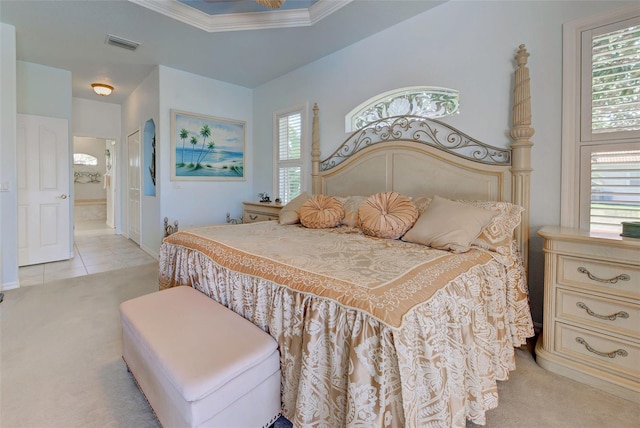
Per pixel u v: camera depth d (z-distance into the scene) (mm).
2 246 3008
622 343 1541
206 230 2434
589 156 2002
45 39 3240
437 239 1820
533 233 2229
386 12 2754
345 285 1173
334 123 3613
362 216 2320
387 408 967
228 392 1094
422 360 1056
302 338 1227
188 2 2811
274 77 4375
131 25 2949
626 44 1859
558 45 2092
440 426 1034
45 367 1766
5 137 2961
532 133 2166
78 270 3771
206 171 4422
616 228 1916
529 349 2008
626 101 1872
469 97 2523
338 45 3389
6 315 2453
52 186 4168
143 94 4559
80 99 5512
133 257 4414
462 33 2539
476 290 1444
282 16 2912
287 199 4355
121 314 1607
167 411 1151
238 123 4746
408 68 2891
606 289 1584
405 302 1063
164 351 1185
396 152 2936
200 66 3975
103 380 1659
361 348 1011
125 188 6004
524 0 2227
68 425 1349
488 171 2381
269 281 1406
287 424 1407
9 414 1398
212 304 1628
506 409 1453
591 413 1424
